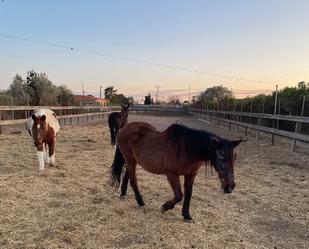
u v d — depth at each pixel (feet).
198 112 120.78
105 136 49.55
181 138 14.84
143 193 19.69
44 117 23.76
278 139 48.93
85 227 14.34
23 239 13.07
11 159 28.40
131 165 17.90
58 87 118.73
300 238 14.30
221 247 13.09
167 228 14.62
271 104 58.75
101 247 12.73
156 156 15.57
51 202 17.35
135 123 18.17
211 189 21.18
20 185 20.15
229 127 69.31
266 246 13.39
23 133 46.50
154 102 270.05
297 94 51.42
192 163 14.76
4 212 15.60
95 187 20.61
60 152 33.14
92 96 258.37
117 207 17.06
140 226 14.80
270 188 21.88
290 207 18.03
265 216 16.70
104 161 29.19
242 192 20.72
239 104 82.07
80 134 51.01
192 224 15.19
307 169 27.84
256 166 28.91
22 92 100.01
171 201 15.56
